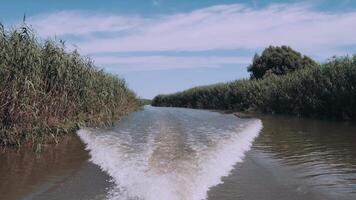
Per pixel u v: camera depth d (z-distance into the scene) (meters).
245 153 14.57
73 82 21.52
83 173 11.48
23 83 15.34
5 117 15.40
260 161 13.09
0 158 13.81
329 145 16.45
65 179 10.91
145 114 38.06
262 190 9.68
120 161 12.55
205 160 12.52
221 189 9.70
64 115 21.19
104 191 9.55
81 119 22.70
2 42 15.30
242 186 9.99
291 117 34.31
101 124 24.53
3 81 15.04
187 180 10.01
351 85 28.77
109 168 11.83
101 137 18.61
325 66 33.62
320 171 11.65
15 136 15.75
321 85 32.28
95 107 25.64
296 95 37.09
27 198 9.34
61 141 17.66
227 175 11.08
